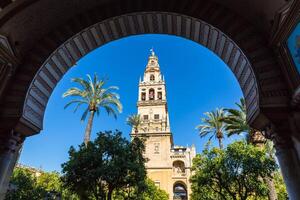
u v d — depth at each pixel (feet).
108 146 59.67
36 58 23.72
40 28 24.18
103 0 25.72
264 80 20.08
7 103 21.22
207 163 66.74
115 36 28.12
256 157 61.52
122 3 26.07
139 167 59.88
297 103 18.13
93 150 59.06
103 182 60.29
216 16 24.23
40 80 23.93
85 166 56.75
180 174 189.57
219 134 116.57
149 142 194.18
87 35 26.35
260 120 19.80
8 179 20.94
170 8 25.35
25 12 21.50
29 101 22.33
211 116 120.06
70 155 60.08
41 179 111.75
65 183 58.34
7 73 21.40
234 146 65.00
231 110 83.51
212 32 25.17
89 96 93.76
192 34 27.78
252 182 61.21
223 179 64.34
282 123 18.52
